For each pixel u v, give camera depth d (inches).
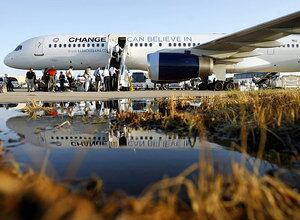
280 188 48.1
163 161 82.7
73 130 147.7
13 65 914.1
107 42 864.9
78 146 105.7
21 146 103.3
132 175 68.6
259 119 132.8
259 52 856.3
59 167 74.9
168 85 1244.5
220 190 48.4
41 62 896.3
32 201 39.3
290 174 70.1
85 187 54.5
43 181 45.1
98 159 85.0
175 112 187.3
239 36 652.1
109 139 122.0
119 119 189.5
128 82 878.4
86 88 828.6
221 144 109.7
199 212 42.1
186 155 90.3
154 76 694.5
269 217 43.6
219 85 822.5
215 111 197.6
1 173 46.4
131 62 866.1
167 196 47.5
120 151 96.3
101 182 62.0
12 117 215.0
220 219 42.1
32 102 335.6
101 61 878.4
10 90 1111.0
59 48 879.1
